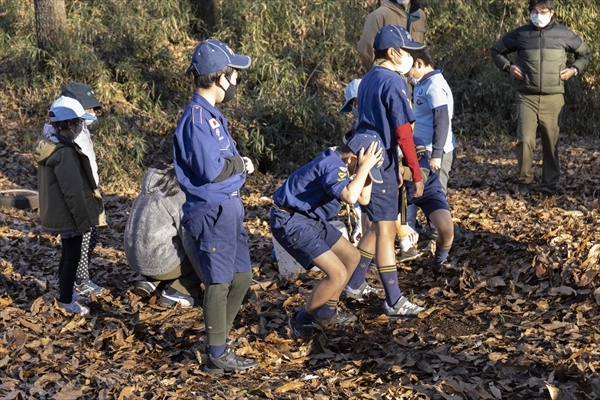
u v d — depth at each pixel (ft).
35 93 40.81
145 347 16.49
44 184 18.16
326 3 46.50
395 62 17.29
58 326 17.97
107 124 37.60
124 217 29.68
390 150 17.16
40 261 23.85
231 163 14.03
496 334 16.15
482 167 36.14
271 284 20.72
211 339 14.80
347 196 14.92
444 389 13.42
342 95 43.29
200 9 46.91
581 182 30.48
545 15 27.53
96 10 45.85
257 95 40.73
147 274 18.99
